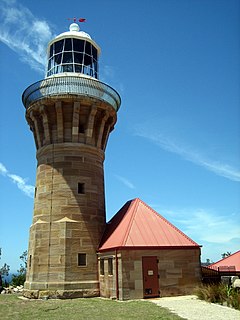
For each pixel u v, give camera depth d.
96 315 16.80
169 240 25.25
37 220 27.31
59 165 28.00
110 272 24.48
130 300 22.22
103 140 31.03
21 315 17.34
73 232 26.25
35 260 26.03
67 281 24.91
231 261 33.28
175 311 17.58
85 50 32.00
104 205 29.72
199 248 25.77
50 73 31.62
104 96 29.56
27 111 30.23
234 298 19.56
